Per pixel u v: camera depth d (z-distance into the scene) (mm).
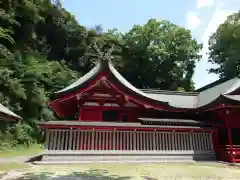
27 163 14383
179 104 22656
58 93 16625
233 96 18812
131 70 57750
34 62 36938
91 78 16719
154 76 57500
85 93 17703
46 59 44312
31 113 31297
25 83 31812
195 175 10602
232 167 13766
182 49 53250
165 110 18969
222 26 51406
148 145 16453
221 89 22578
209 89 25703
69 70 45719
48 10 47344
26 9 38594
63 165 13711
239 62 48031
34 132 29391
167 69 55906
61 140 15141
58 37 50312
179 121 17422
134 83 59281
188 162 16062
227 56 51375
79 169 12008
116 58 54844
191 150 17203
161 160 16156
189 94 25828
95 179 9234
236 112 18016
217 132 18250
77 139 15398
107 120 18219
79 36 52281
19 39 39188
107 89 17766
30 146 26656
